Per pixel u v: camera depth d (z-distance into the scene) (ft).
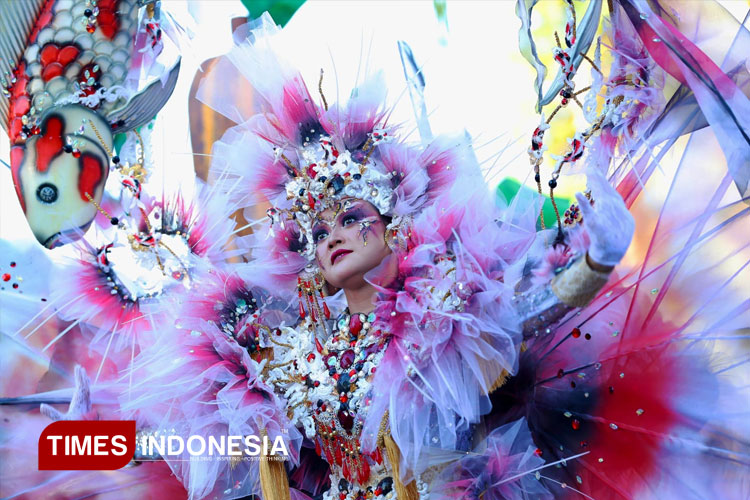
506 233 6.82
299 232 7.42
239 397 6.76
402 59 11.09
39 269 9.16
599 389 7.39
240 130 7.79
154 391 7.05
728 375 7.06
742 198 6.98
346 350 6.92
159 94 8.12
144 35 8.18
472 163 7.45
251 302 7.36
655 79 6.76
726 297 7.09
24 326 8.84
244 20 10.25
